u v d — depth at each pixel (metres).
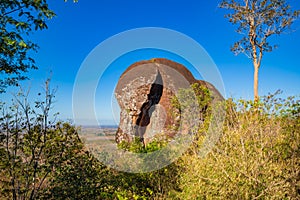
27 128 4.41
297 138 4.54
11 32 3.86
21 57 5.55
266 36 13.86
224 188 3.79
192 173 4.52
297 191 3.98
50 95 4.48
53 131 4.54
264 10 13.51
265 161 3.91
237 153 4.21
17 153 4.47
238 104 5.74
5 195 4.41
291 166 4.12
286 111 5.22
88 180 4.68
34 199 4.29
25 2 3.82
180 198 4.43
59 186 4.57
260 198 3.77
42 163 4.55
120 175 4.93
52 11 3.96
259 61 14.09
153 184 5.04
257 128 4.74
